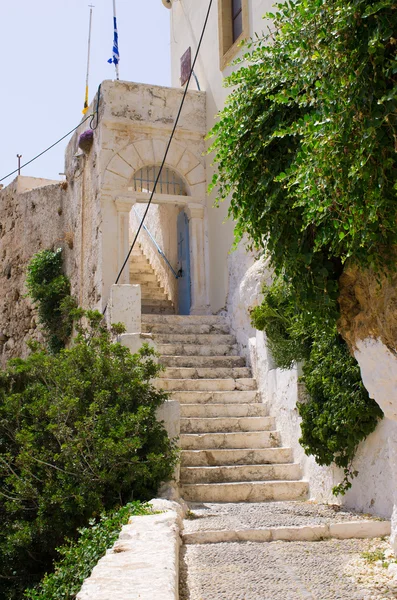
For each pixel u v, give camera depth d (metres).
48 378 7.75
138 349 8.11
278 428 8.27
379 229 3.61
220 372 9.59
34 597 4.78
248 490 7.10
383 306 3.88
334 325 4.35
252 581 4.20
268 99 4.30
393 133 3.14
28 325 15.95
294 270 4.30
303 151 3.66
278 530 5.36
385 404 4.14
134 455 6.57
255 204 4.35
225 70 11.84
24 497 6.68
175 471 6.95
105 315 10.17
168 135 12.27
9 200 17.84
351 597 3.88
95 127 12.20
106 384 7.18
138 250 17.97
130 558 3.85
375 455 5.94
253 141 4.27
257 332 9.42
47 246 15.71
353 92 3.19
